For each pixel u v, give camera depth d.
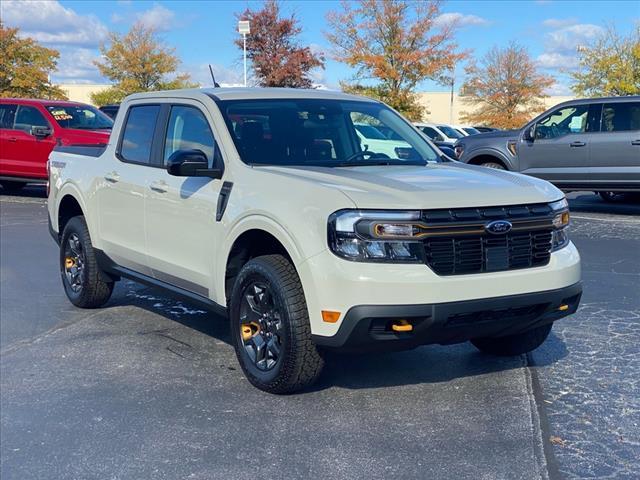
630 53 39.66
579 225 12.31
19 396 5.14
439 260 4.43
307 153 5.55
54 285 8.45
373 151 5.84
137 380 5.39
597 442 4.25
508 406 4.79
